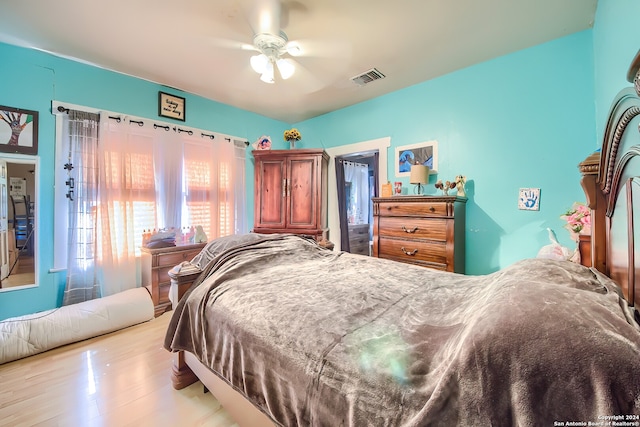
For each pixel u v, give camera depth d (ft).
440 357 2.29
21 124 7.45
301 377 2.64
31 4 5.75
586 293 2.16
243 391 3.34
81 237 8.11
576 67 6.69
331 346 2.68
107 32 6.75
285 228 11.65
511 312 2.01
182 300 4.91
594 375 1.52
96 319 7.27
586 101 6.56
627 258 2.60
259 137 12.91
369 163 15.05
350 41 7.05
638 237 2.34
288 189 11.64
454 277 4.95
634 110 2.32
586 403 1.50
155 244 8.98
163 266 8.97
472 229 8.40
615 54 4.69
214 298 4.28
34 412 4.56
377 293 4.04
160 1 5.68
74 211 8.04
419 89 9.54
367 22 6.31
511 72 7.63
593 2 5.66
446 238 7.43
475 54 7.70
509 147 7.70
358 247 14.01
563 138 6.89
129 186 8.97
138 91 9.28
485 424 1.71
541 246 7.23
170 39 7.03
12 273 7.39
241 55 7.79
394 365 2.31
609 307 1.91
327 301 3.69
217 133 11.27
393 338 2.70
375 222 9.00
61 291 8.05
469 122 8.43
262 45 6.60
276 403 2.88
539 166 7.24
